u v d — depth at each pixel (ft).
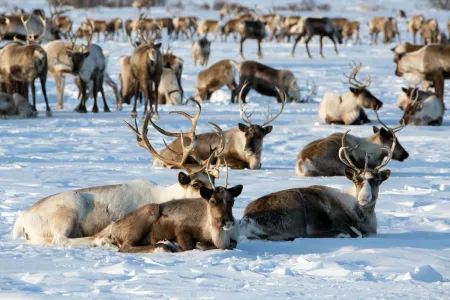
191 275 29.48
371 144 63.77
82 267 31.04
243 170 67.67
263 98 146.20
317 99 144.36
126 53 221.25
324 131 97.71
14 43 121.19
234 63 140.26
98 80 124.36
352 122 104.63
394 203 49.88
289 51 241.35
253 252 34.83
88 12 383.65
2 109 109.70
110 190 37.78
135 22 284.82
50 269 30.58
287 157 77.56
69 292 26.40
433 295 26.50
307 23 218.79
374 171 39.88
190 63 203.82
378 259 32.96
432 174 65.31
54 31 183.01
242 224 38.11
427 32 258.37
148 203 37.81
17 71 115.75
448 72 126.82
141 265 31.22
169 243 34.58
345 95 105.29
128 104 138.21
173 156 66.80
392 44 278.67
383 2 503.61
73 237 36.99
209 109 126.41
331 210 39.27
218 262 31.81
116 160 73.05
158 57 110.73
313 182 57.93
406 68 129.18
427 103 106.63
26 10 374.84
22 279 28.60
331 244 36.47
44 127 100.07
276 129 98.32
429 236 39.58
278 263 32.01
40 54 114.62
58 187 55.21
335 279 29.12
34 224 36.83
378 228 42.16
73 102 140.05
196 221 34.91
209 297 25.89
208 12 426.10
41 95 144.05
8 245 36.27
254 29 213.05
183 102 139.64
